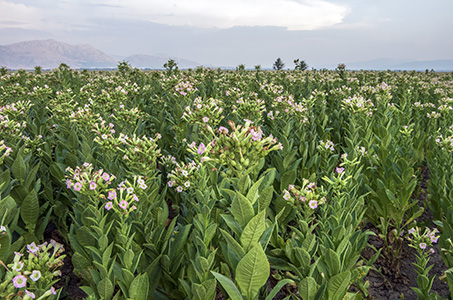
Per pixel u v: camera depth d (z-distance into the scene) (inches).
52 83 522.0
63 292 147.8
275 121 268.8
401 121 311.6
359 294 127.3
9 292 77.4
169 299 122.3
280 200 154.9
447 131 247.9
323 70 934.4
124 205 104.8
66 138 232.8
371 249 187.3
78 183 110.6
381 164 211.0
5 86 455.8
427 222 192.4
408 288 163.6
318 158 208.5
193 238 120.2
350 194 157.6
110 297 95.1
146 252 122.9
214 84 498.0
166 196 208.2
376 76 717.3
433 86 554.6
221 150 98.2
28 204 147.3
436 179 200.2
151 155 141.6
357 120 271.4
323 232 116.6
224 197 133.8
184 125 241.4
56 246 92.4
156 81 508.1
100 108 300.5
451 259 132.1
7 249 102.7
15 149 184.5
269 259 129.3
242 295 77.5
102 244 104.7
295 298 99.5
